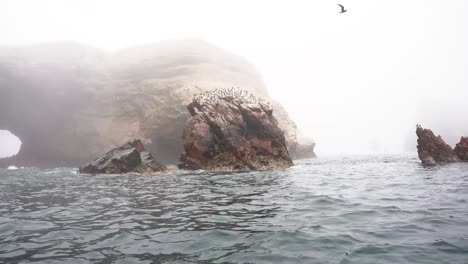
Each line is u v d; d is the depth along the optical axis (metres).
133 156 22.94
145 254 5.53
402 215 7.66
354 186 12.70
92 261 5.25
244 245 5.88
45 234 6.84
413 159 29.45
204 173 20.59
